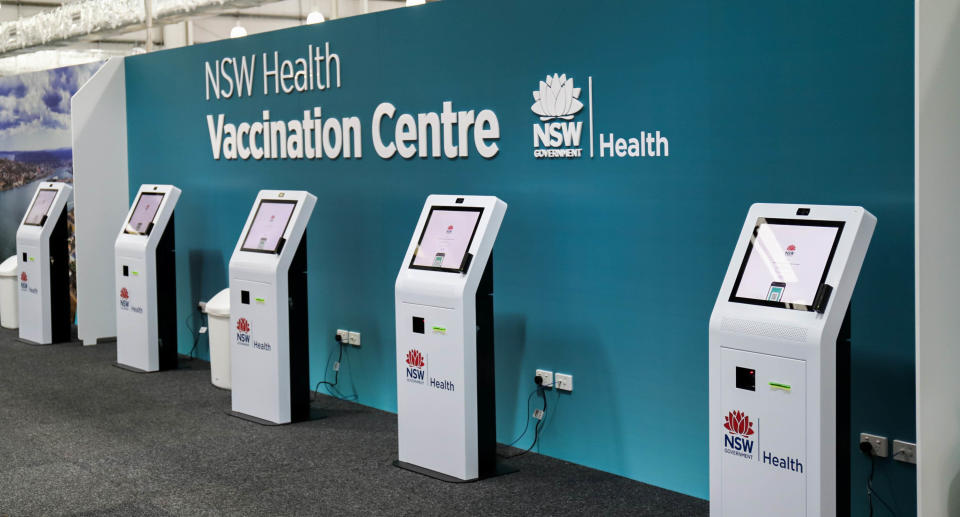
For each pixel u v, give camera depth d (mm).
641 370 4891
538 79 5230
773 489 3529
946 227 3178
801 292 3465
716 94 4434
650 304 4812
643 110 4742
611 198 4941
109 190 8898
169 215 7707
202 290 8188
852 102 3949
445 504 4629
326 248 6855
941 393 3213
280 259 5973
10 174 10969
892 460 3924
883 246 3891
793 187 4180
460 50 5664
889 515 3957
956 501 3312
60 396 6965
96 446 5703
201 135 8000
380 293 6438
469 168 5695
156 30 14688
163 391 7094
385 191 6309
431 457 5098
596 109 4953
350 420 6250
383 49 6199
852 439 4047
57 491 4906
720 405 3686
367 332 6582
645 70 4715
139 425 6164
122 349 7980
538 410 5461
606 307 5027
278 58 7082
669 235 4691
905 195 3814
